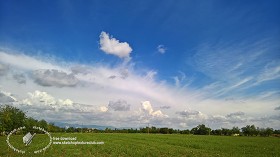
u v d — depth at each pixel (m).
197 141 85.12
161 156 40.06
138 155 40.69
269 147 64.75
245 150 54.41
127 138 98.06
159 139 94.12
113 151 45.75
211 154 44.50
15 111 117.75
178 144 68.75
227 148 58.38
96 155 39.94
